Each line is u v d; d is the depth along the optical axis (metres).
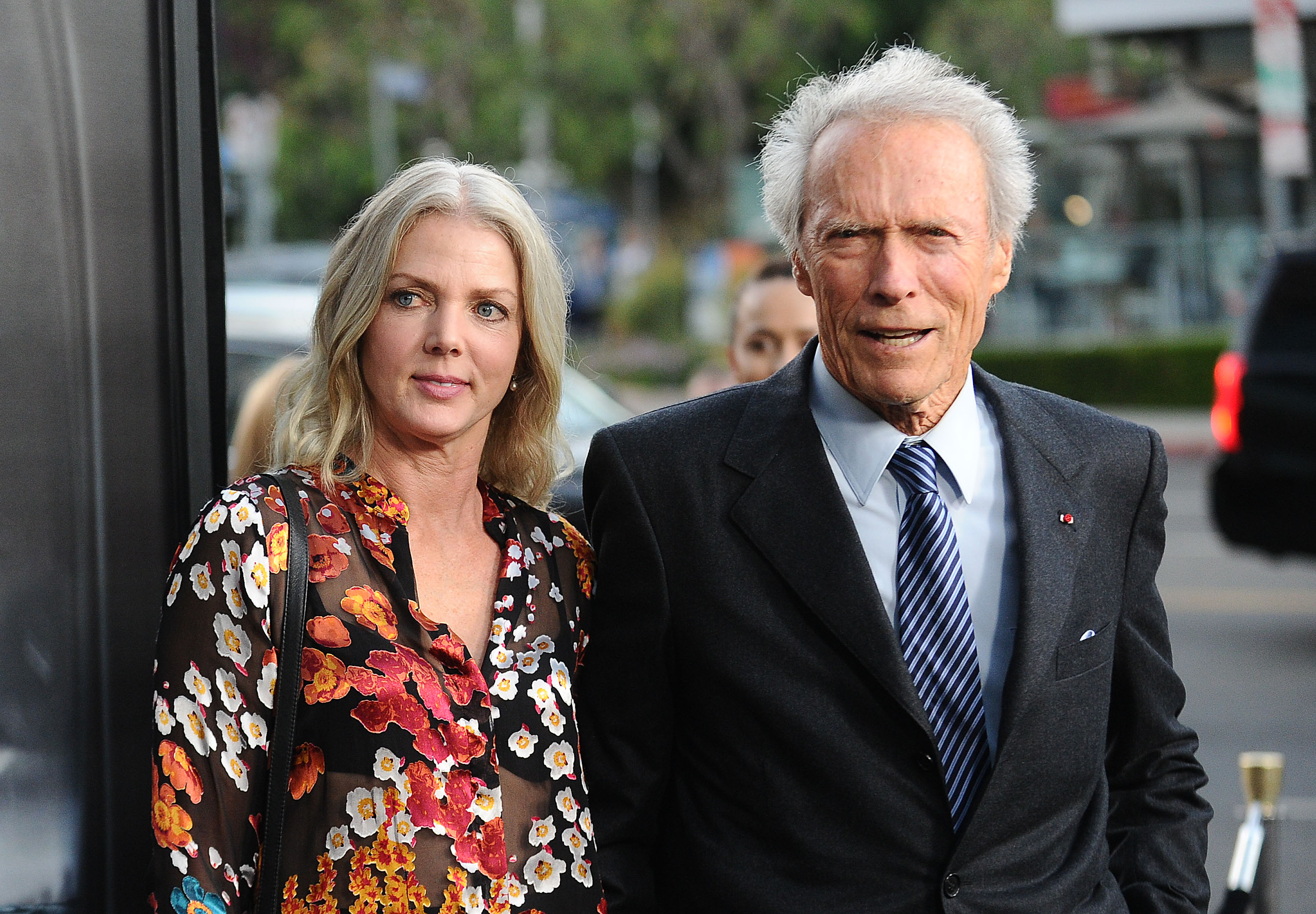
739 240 35.00
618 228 44.91
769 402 2.70
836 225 2.50
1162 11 21.17
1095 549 2.65
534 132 41.12
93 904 2.48
